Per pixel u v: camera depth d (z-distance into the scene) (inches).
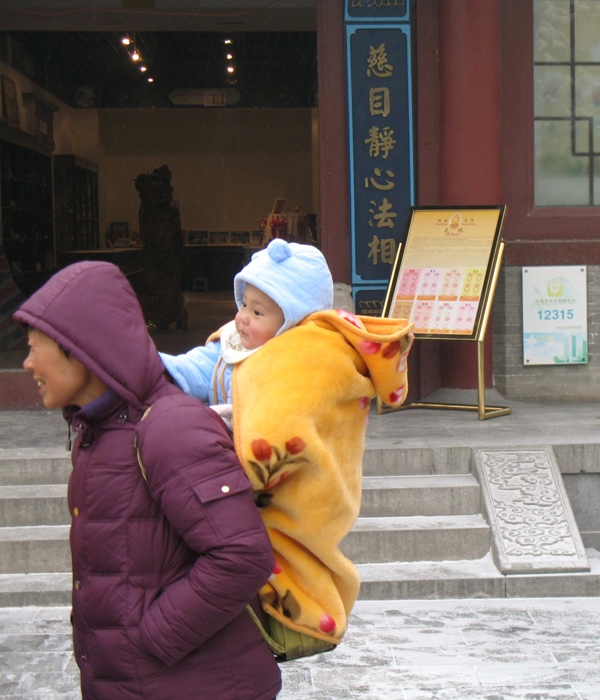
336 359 74.6
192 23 419.2
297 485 74.9
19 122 547.2
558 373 264.5
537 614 166.6
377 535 182.7
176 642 70.1
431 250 240.8
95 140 756.0
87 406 73.9
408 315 237.6
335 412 76.1
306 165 788.0
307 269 78.9
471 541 183.9
